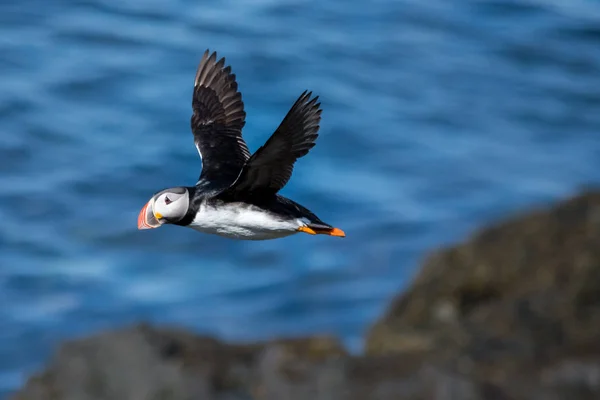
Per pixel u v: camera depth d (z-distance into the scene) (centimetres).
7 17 2828
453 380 975
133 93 2492
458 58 2709
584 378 1005
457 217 1992
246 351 1079
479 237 1399
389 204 2036
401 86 2553
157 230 1950
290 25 2859
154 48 2703
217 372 1038
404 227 1955
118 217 2009
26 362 1583
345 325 1648
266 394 1005
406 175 2155
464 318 1250
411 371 1030
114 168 2186
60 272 1825
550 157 2242
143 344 1065
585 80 2609
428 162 2206
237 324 1670
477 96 2519
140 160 2220
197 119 911
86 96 2469
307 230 816
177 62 2642
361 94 2502
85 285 1791
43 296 1756
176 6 2947
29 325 1672
